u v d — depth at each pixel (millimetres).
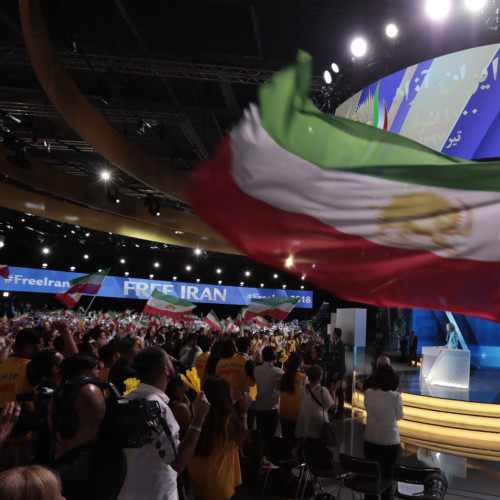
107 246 40062
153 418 2467
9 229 34406
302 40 13102
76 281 14359
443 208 1675
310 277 1777
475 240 1681
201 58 13359
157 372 3281
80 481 2168
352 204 1687
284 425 7156
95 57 13359
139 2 11695
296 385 7082
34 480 1363
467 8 11602
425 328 23656
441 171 1658
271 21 12383
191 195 1680
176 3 11742
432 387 13539
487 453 8977
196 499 4148
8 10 11508
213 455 4043
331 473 5602
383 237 1720
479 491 6883
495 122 12070
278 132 1631
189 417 4074
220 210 1696
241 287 40094
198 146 18547
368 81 14391
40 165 18875
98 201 21953
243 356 7406
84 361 3547
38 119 18047
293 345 18188
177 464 3121
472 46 12648
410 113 13344
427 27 12227
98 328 9375
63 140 19312
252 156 1644
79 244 39625
